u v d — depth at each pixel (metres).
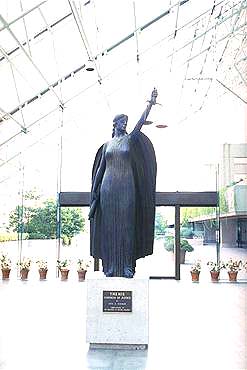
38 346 7.53
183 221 19.45
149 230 8.19
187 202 19.27
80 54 15.35
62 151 19.42
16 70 13.98
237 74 19.42
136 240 8.15
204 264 19.31
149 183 8.19
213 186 19.36
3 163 19.19
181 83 20.84
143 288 7.51
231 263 17.97
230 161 18.86
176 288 15.30
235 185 18.48
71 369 6.32
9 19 12.21
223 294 13.73
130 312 7.48
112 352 7.22
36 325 9.12
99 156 8.42
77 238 19.47
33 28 13.54
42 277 18.34
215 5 15.92
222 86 19.31
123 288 7.53
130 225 7.88
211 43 19.05
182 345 7.62
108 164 8.03
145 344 7.41
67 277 18.22
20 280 17.94
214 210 19.42
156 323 9.35
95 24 14.57
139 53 16.91
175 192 19.34
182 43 18.62
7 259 19.17
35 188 19.70
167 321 9.53
